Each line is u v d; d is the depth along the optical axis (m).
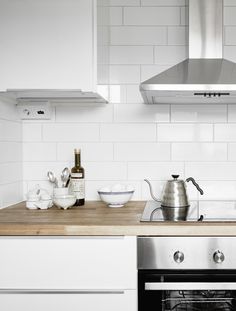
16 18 1.86
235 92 1.83
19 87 1.87
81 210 1.94
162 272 1.57
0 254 1.58
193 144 2.27
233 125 2.26
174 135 2.27
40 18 1.86
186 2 2.24
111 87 2.28
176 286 1.54
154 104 2.28
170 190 2.02
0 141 1.97
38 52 1.86
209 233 1.54
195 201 2.23
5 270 1.58
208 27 2.09
